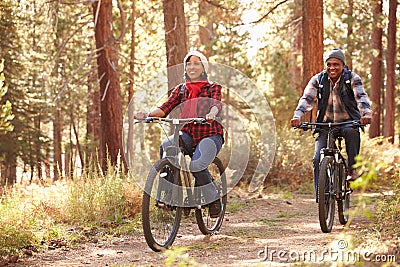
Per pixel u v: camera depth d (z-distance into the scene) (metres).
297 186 17.27
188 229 9.48
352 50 31.50
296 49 33.84
